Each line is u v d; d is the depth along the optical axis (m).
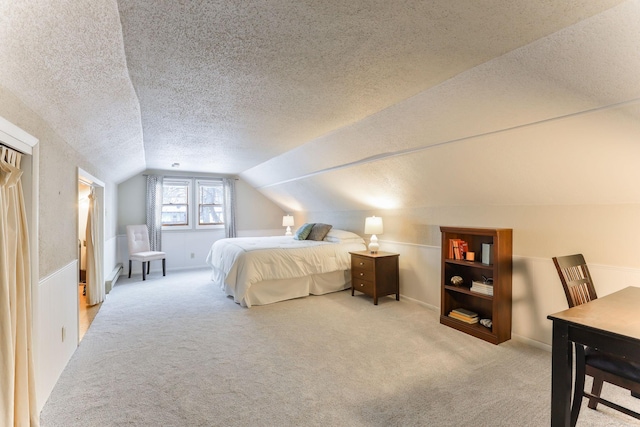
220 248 5.08
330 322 3.41
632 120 1.80
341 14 1.41
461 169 2.99
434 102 2.38
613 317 1.44
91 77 1.85
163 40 1.62
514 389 2.12
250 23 1.48
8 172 1.49
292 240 5.38
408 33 1.57
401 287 4.36
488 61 1.85
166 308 3.92
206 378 2.28
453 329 3.20
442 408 1.92
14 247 1.55
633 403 1.96
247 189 7.29
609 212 2.38
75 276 2.78
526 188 2.74
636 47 1.47
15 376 1.56
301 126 3.23
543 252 2.78
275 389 2.14
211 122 3.09
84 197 4.88
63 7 1.21
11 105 1.57
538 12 1.39
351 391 2.11
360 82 2.16
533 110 2.07
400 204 4.28
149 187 6.13
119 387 2.16
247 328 3.25
